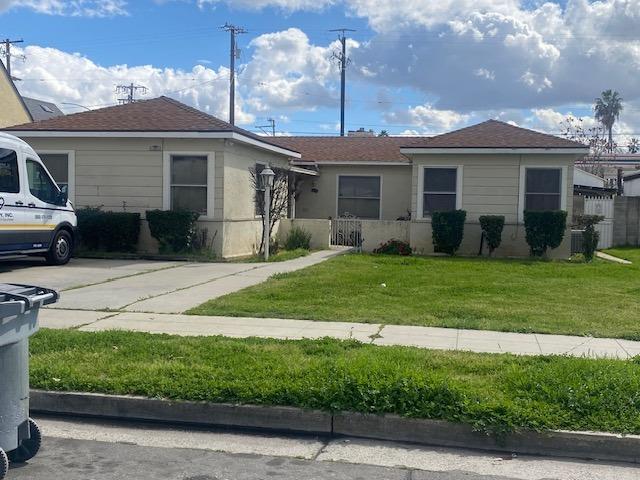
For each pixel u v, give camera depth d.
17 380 4.71
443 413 5.51
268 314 9.73
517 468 5.03
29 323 4.79
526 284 13.16
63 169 18.41
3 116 32.91
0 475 4.45
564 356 7.09
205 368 6.48
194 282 13.03
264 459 5.14
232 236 18.39
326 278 13.41
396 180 24.77
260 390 5.85
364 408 5.62
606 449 5.21
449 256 19.45
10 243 13.91
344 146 26.86
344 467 5.00
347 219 23.34
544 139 19.78
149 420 5.95
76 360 6.85
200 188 17.89
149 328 8.77
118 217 17.56
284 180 21.52
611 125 78.50
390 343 8.00
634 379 6.05
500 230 19.25
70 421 5.95
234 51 45.00
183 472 4.86
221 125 17.75
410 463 5.11
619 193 35.00
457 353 7.31
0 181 13.80
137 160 18.05
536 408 5.52
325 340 7.82
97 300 10.86
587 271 15.57
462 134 20.64
